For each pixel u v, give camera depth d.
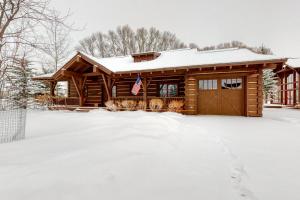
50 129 7.09
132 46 49.16
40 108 17.88
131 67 15.56
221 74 13.55
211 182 3.18
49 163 3.39
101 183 2.79
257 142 5.84
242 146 5.40
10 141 5.15
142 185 2.89
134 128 6.45
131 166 3.43
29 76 19.92
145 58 17.48
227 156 4.54
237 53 14.30
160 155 4.18
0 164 3.37
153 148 4.59
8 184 2.66
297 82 19.20
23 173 2.99
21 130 6.51
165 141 5.29
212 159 4.29
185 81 14.20
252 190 3.01
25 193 2.47
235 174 3.57
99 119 8.99
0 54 8.09
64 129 7.02
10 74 8.70
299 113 14.52
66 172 3.05
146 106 15.29
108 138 5.23
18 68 8.84
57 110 16.78
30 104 17.56
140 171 3.30
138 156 3.90
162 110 14.66
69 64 15.07
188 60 14.62
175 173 3.39
